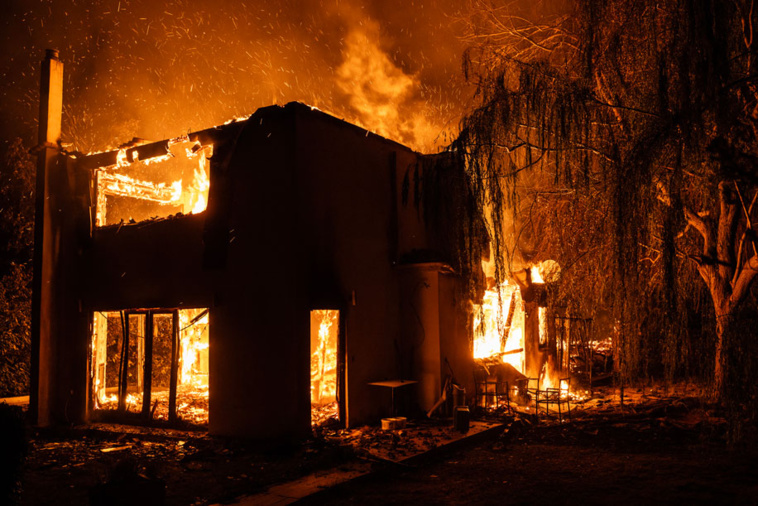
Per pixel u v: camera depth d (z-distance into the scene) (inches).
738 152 338.3
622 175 384.2
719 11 353.4
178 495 261.4
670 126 362.3
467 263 452.4
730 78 378.9
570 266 543.2
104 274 451.5
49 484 284.5
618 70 417.7
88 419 443.5
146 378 424.5
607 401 506.9
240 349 374.3
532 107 409.1
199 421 411.5
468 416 378.0
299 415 354.6
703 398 475.2
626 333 471.5
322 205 387.2
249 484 273.0
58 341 452.4
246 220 381.1
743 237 490.9
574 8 460.1
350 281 403.9
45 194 450.3
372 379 413.4
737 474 288.0
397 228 453.1
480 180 434.0
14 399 563.2
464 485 279.0
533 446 358.0
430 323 438.0
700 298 548.1
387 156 460.1
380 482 286.4
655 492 262.5
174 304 411.8
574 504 248.8
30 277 634.8
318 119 390.9
